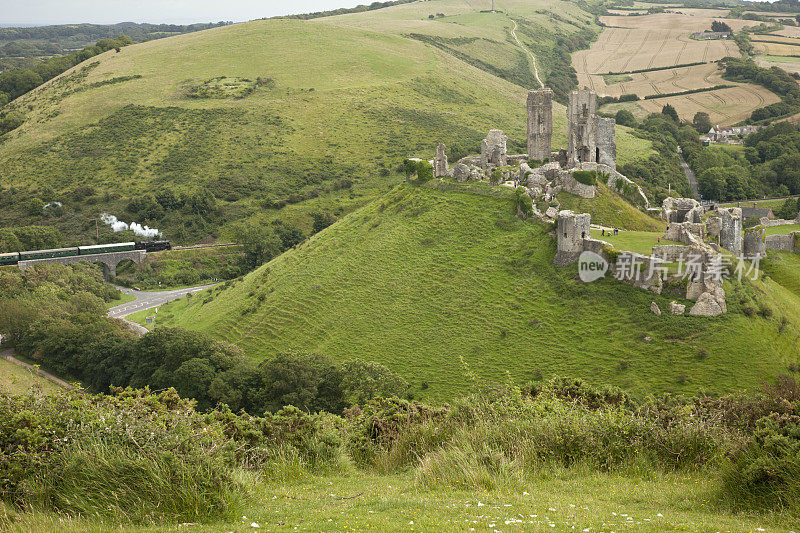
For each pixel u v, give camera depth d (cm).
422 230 10681
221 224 18850
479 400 3278
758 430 2370
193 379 8431
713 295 7225
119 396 2925
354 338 9281
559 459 2706
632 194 10306
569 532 1823
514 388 3459
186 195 19850
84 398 2586
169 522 1964
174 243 18200
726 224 8475
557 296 8344
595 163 10544
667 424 3017
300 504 2200
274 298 10825
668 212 9519
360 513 2061
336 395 7819
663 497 2281
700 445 2812
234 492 2136
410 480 2595
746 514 2080
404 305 9469
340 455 2958
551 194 10088
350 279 10444
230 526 1931
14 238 16962
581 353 7500
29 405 2434
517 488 2362
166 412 2639
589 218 8575
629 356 7181
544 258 9019
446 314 8981
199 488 2086
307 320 10031
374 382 7688
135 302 14912
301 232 17812
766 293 7606
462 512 2022
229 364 8844
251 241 17275
